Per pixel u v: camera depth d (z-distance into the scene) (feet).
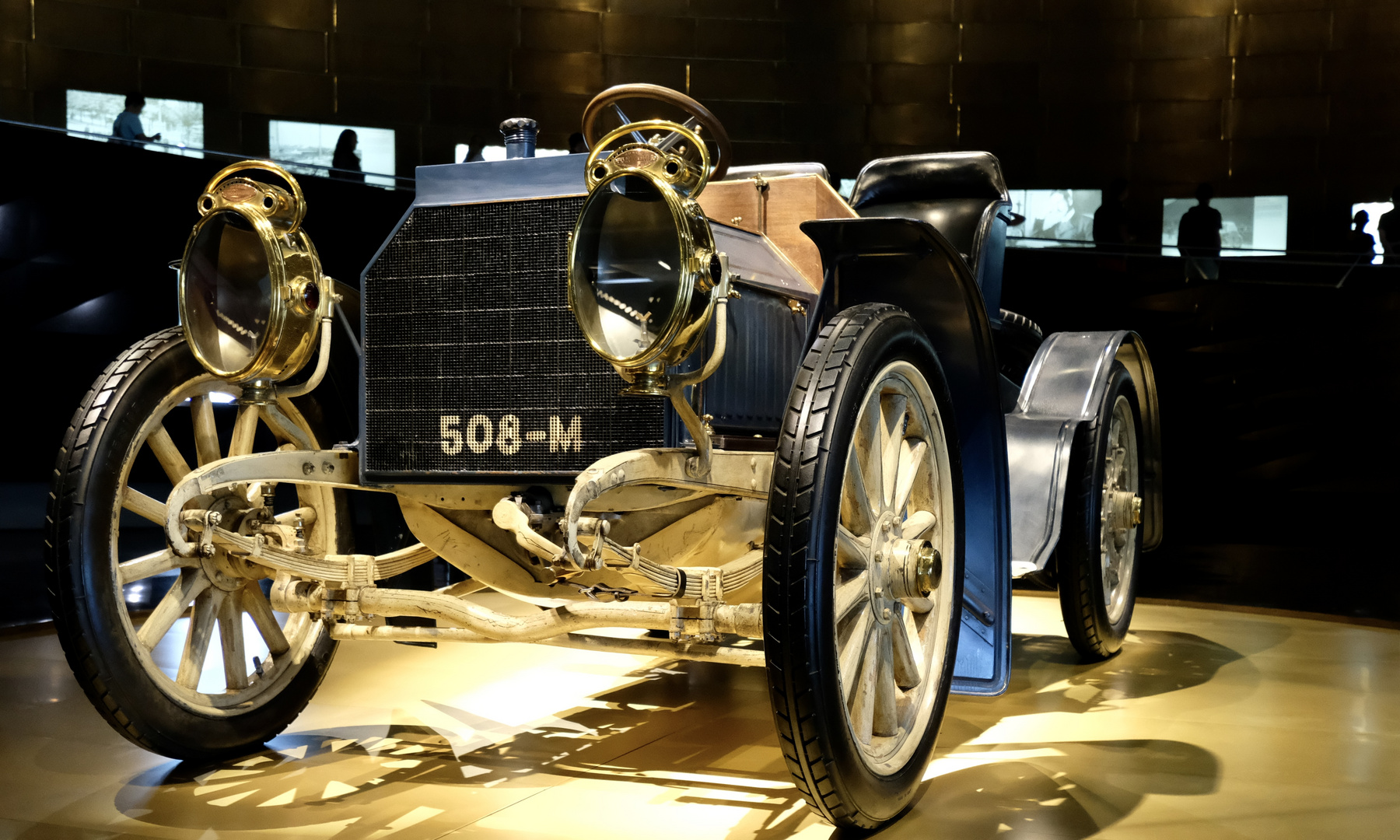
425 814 6.23
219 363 6.61
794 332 7.93
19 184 17.54
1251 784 6.84
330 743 7.79
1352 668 10.60
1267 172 28.91
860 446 6.26
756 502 7.80
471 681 9.83
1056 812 6.31
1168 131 29.60
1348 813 6.28
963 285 7.02
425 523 7.34
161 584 15.53
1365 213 28.07
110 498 6.81
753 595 8.02
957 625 6.99
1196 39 29.32
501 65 29.14
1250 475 24.79
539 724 8.37
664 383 5.82
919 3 30.73
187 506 6.99
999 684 7.64
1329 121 28.43
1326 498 24.57
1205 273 23.98
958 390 7.60
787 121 31.09
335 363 8.18
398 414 7.06
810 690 5.33
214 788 6.72
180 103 24.26
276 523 7.39
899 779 6.10
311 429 8.22
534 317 6.70
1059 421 10.23
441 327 6.95
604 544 5.68
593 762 7.33
